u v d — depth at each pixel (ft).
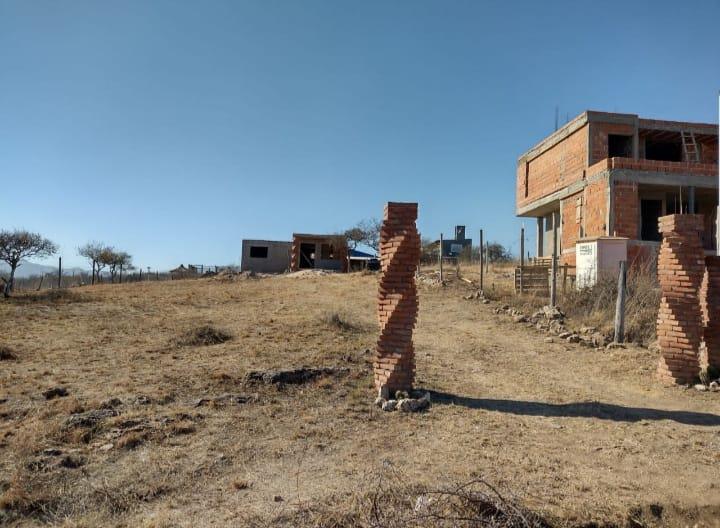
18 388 26.30
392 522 13.73
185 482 16.78
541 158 90.68
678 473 18.70
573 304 50.16
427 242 159.53
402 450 19.90
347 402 25.43
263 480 17.12
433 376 31.04
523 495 16.17
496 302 57.36
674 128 76.84
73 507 15.01
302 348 36.35
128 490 16.08
